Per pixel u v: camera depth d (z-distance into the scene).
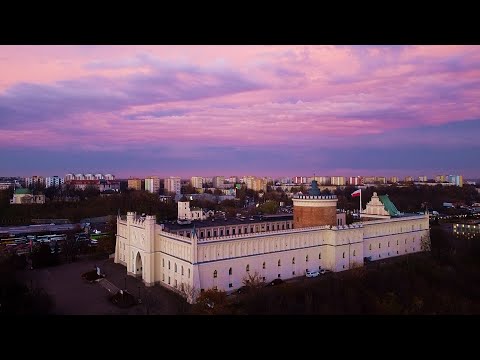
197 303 94.56
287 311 93.44
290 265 132.75
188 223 148.50
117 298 108.44
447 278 134.12
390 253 169.50
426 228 188.62
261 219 169.25
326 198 148.25
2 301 102.25
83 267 151.25
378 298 111.56
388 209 184.00
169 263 121.88
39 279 133.62
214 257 112.94
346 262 145.62
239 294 113.56
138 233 133.38
